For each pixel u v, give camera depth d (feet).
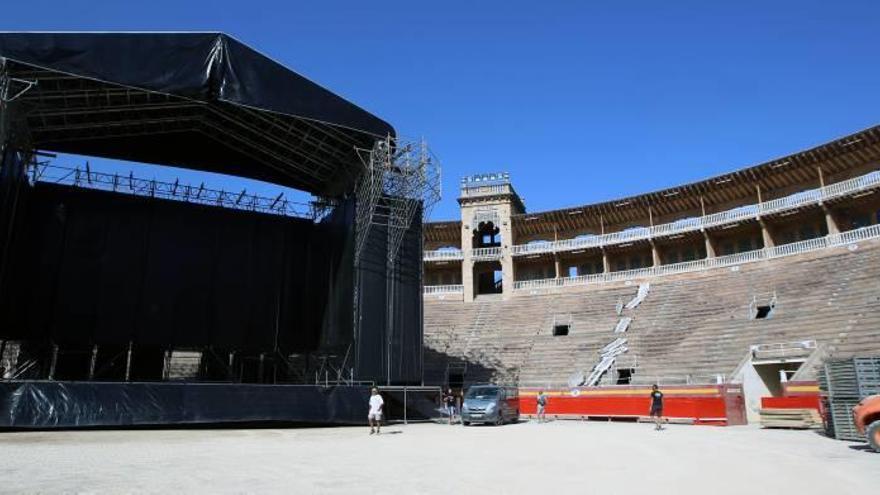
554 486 38.83
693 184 170.60
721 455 56.85
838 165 148.36
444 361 162.81
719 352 127.24
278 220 131.54
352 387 98.89
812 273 138.10
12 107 88.84
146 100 99.86
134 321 113.09
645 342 145.18
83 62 81.71
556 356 154.40
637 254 187.01
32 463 48.75
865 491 37.40
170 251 119.24
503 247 196.44
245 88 92.38
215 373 131.64
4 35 77.10
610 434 83.15
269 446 65.36
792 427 91.15
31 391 78.59
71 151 115.55
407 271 113.60
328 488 37.47
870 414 60.13
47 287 108.06
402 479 41.34
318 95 99.14
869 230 134.10
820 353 105.81
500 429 94.38
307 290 130.21
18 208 106.63
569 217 193.88
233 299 123.03
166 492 35.65
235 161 126.41
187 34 88.99
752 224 161.89
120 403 82.58
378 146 106.73
